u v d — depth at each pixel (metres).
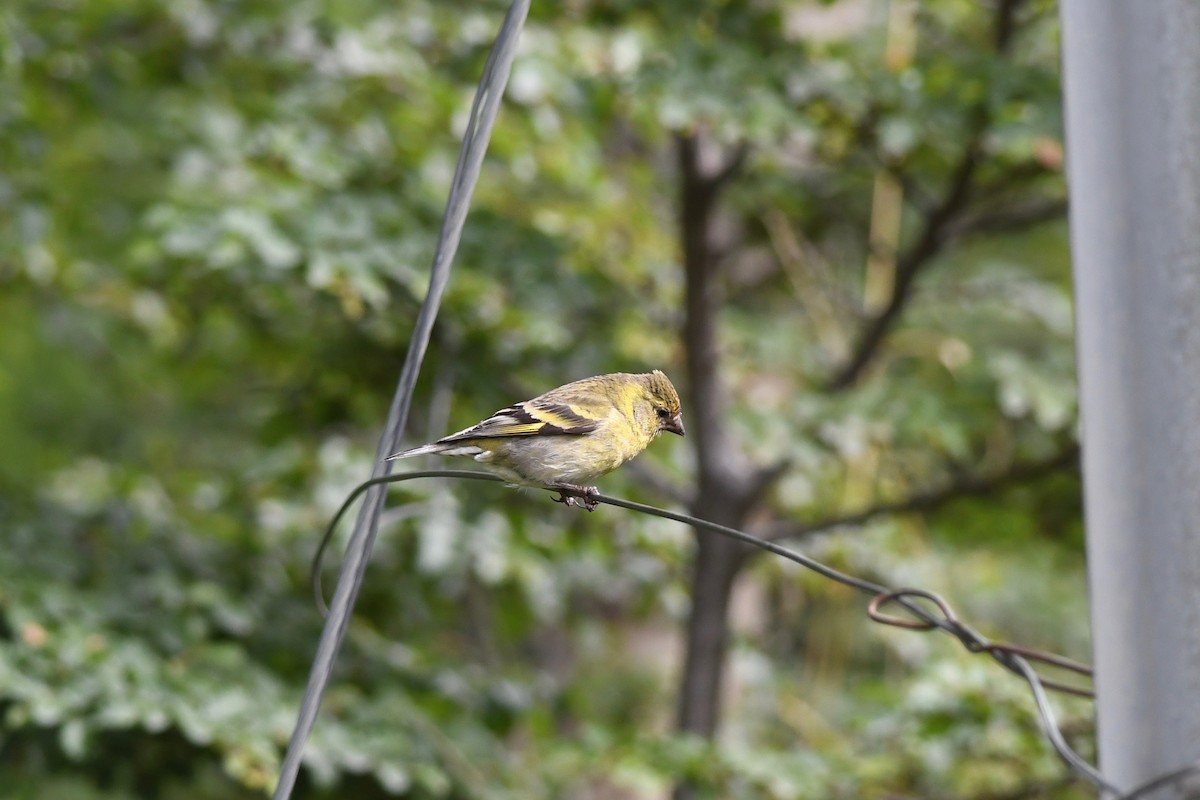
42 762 12.33
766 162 15.56
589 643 16.59
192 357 16.22
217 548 13.87
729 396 16.25
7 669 10.95
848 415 13.10
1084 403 5.51
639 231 15.68
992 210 15.30
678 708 14.73
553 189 15.37
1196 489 5.34
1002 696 12.23
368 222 12.92
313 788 13.02
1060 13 5.64
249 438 19.14
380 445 6.36
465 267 13.41
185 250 12.50
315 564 6.78
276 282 13.36
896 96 13.12
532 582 14.20
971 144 13.41
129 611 12.41
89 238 16.42
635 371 14.26
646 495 14.86
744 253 18.42
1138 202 5.44
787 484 16.19
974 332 18.42
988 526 15.95
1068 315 16.12
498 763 13.07
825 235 17.41
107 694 11.05
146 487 14.48
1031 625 18.12
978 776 12.88
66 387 19.97
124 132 16.11
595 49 13.30
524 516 13.79
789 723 16.66
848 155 14.40
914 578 16.42
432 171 14.22
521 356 13.83
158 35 14.40
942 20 15.62
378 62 13.61
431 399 13.77
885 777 12.71
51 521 13.38
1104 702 5.41
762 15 13.98
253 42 14.38
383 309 13.16
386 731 12.19
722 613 14.75
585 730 14.06
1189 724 5.27
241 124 14.93
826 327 16.95
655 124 14.12
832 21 17.17
